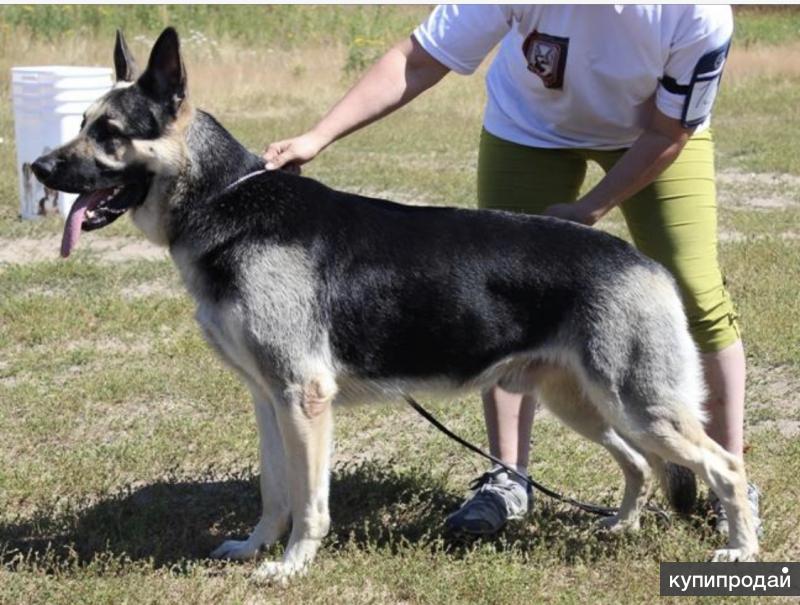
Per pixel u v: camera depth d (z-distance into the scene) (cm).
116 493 494
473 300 407
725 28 412
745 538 426
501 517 454
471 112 1761
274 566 416
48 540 449
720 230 1034
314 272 401
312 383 401
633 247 420
